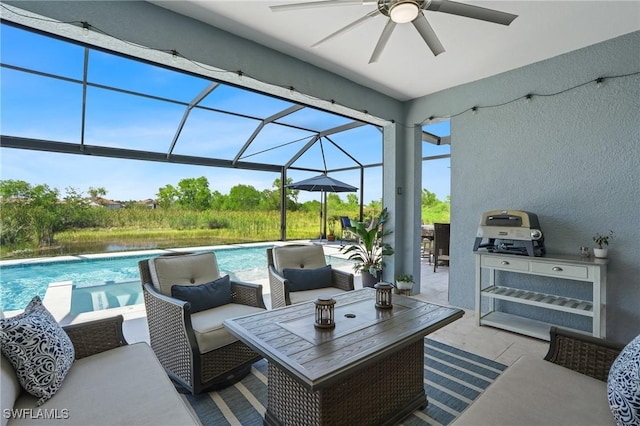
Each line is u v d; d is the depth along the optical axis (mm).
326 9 2615
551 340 1673
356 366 1415
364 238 4797
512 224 3213
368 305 2244
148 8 2537
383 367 1771
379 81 4051
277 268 3357
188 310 2117
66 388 1395
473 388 2223
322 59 3482
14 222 5898
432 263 7219
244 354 2332
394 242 4699
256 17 2742
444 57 3377
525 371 1548
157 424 1184
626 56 2908
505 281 3662
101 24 2330
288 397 1671
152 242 7668
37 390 1309
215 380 2160
